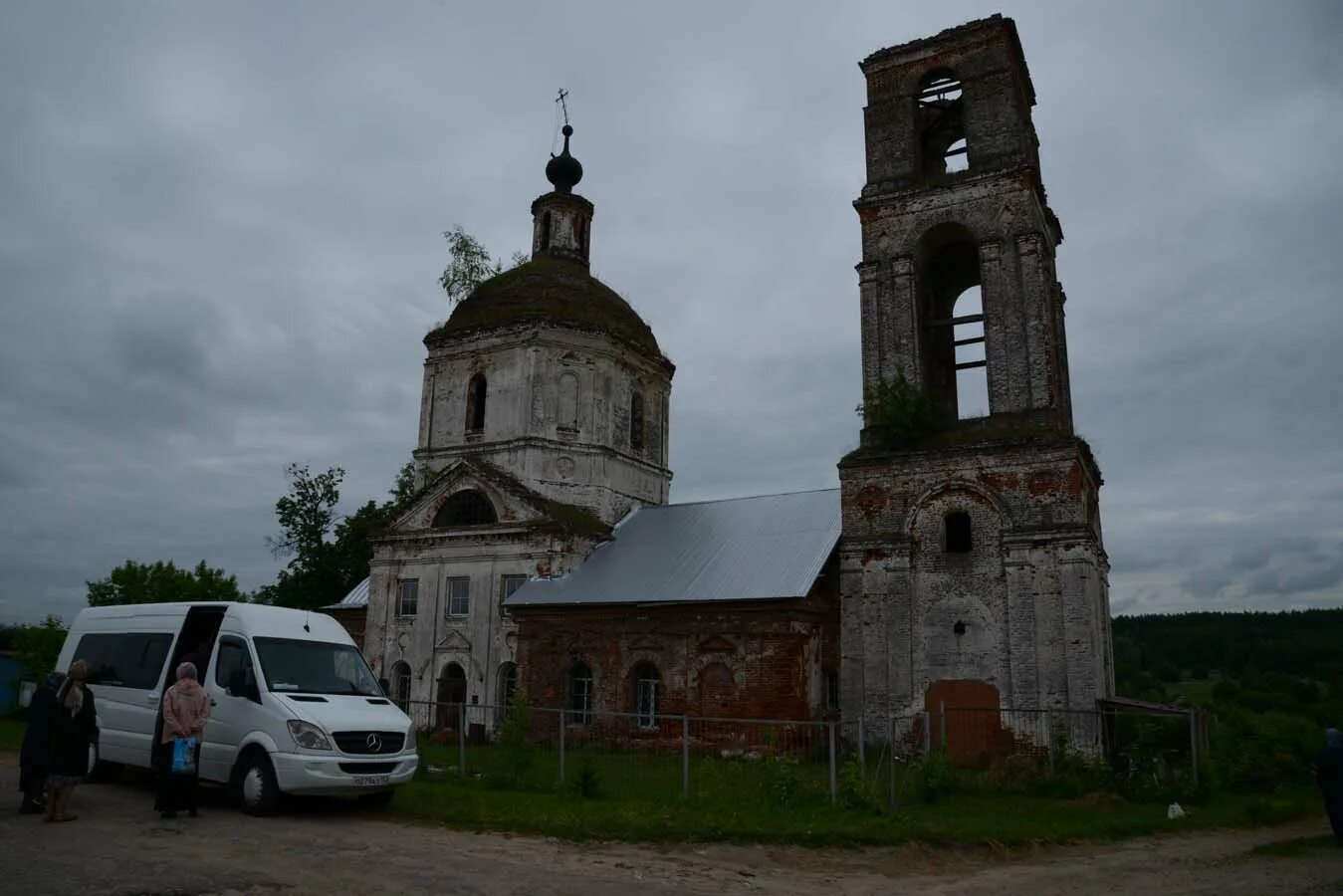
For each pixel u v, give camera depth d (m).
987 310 26.66
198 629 17.41
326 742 14.69
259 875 10.46
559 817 14.55
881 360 27.58
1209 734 23.17
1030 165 26.70
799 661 26.91
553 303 37.78
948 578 25.16
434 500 36.28
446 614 34.84
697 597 28.05
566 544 33.25
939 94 30.39
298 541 50.84
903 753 24.31
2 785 17.72
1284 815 17.94
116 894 9.40
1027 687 23.44
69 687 14.01
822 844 13.66
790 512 32.19
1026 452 24.67
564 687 30.06
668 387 41.84
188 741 14.35
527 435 35.91
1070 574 23.52
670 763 20.19
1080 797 19.08
